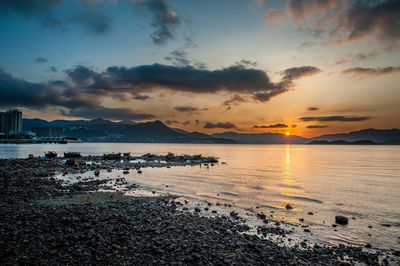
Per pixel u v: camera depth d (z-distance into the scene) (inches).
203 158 3395.7
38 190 1115.3
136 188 1305.4
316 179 1733.5
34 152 4918.8
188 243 548.4
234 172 2089.1
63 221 629.0
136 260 453.7
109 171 1993.1
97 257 450.9
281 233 687.7
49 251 460.1
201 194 1187.3
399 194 1232.2
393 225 771.4
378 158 4554.6
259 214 852.6
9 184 1230.3
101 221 649.0
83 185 1343.5
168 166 2442.2
